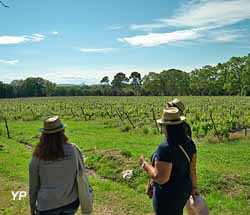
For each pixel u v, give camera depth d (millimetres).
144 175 11398
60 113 44406
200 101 69312
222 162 13805
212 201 8648
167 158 4000
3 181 11164
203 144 19219
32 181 3979
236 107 44219
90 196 4160
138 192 9977
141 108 47188
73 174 3973
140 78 173250
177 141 4062
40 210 3891
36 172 3936
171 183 4094
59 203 3877
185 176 4184
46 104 66750
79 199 4078
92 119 36438
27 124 33969
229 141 19859
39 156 3893
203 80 144375
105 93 154375
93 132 25906
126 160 13625
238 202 8609
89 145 19078
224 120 24938
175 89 156500
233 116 29797
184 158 4113
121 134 24391
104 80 180750
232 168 12625
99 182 10953
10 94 134625
